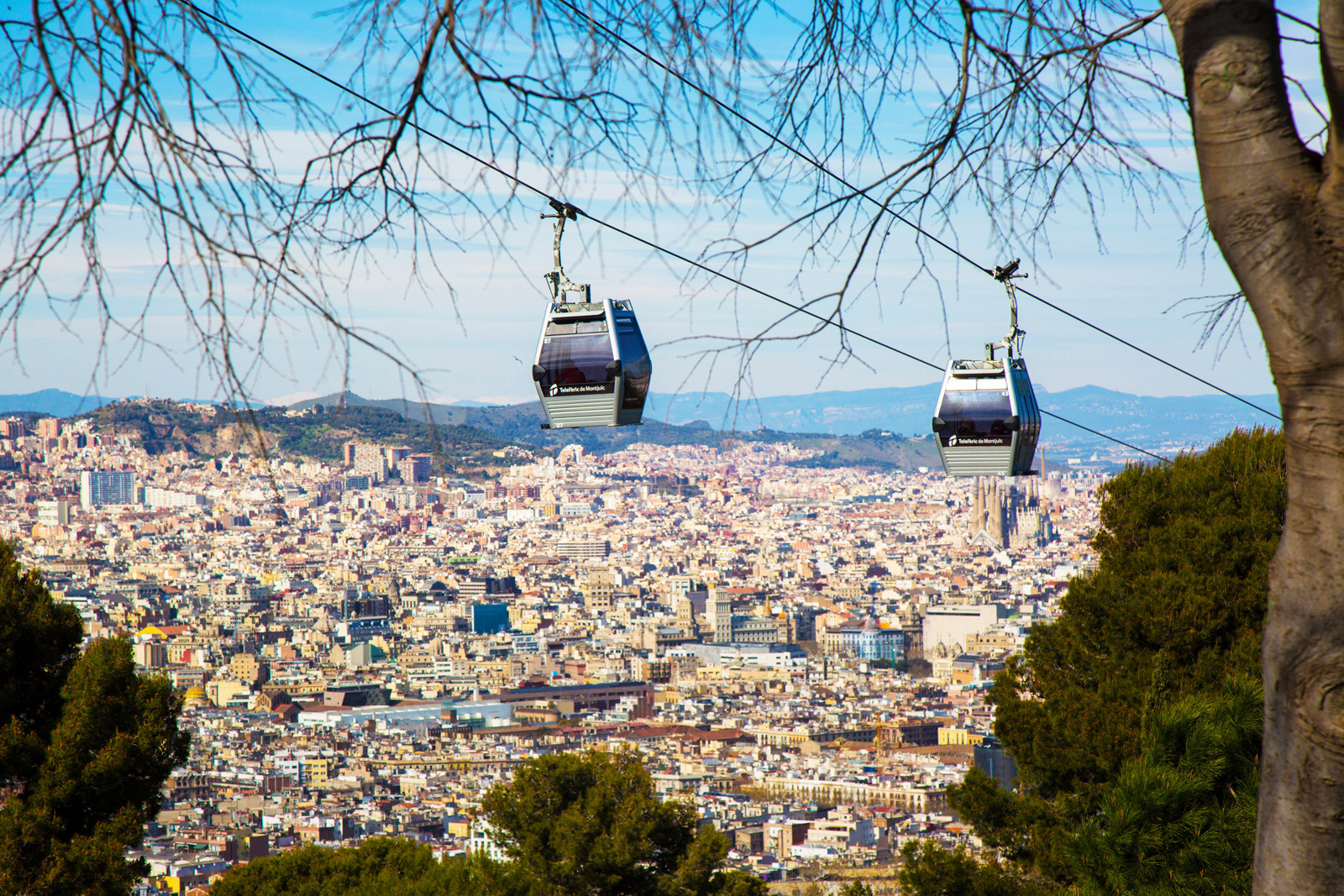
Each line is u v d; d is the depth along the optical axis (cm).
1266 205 480
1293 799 502
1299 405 489
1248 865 1024
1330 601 486
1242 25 484
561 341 1600
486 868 2667
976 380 2100
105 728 1883
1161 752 1099
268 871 2697
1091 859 1073
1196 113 498
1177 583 1836
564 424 1608
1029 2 627
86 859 1758
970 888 2006
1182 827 1043
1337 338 476
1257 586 1789
